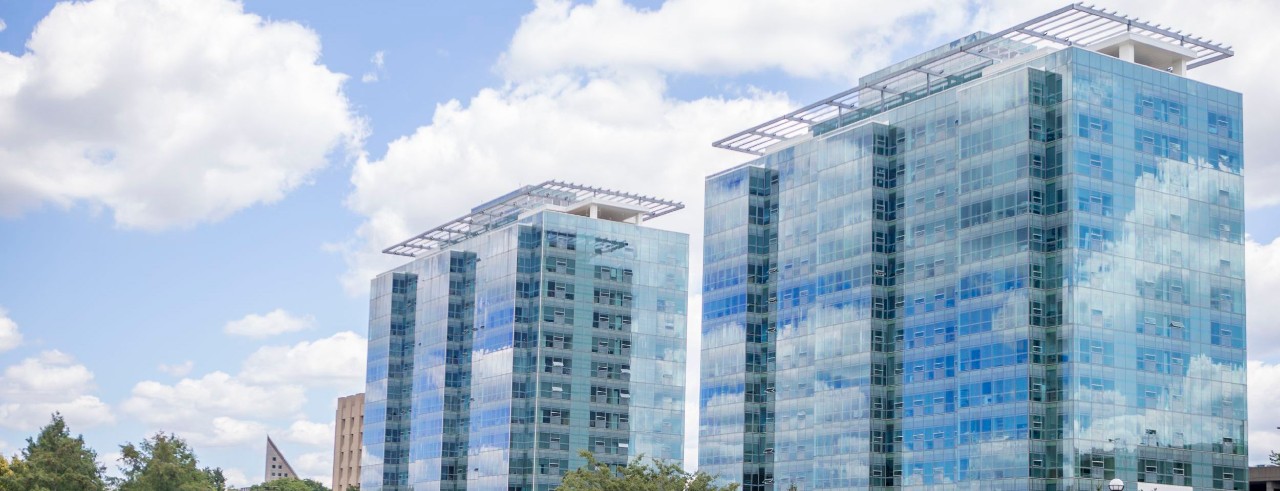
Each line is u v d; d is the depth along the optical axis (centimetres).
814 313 18350
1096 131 15625
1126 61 16050
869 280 17462
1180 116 16338
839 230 18112
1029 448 15050
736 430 19362
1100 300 15300
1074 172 15375
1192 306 16012
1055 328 15250
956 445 15938
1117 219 15600
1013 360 15400
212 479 19575
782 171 19500
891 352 17338
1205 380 15950
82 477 16938
